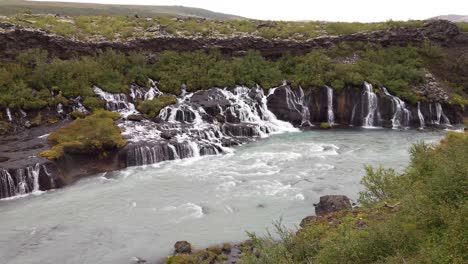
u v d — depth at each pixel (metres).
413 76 48.00
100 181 27.27
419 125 44.97
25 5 118.12
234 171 28.80
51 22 48.62
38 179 25.89
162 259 17.38
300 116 44.66
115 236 19.53
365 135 40.12
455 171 13.76
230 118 40.94
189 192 24.98
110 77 42.34
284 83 46.75
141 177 27.88
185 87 44.94
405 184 16.83
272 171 28.64
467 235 10.09
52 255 17.89
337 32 55.38
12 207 23.31
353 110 45.69
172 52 47.94
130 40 47.31
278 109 44.50
